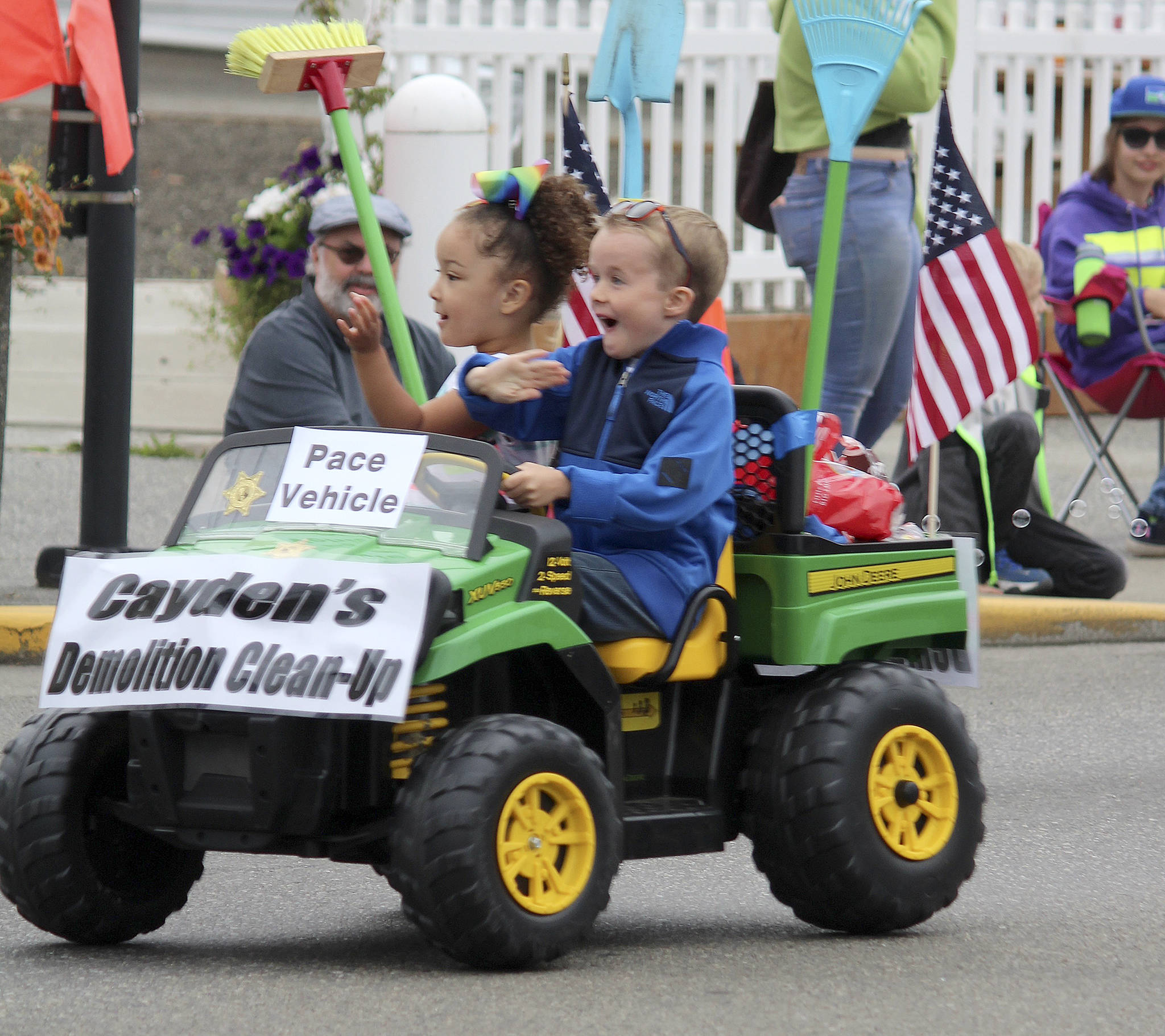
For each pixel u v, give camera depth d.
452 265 13.88
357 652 10.63
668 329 12.59
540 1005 10.58
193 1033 10.07
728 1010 10.59
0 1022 10.32
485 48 35.19
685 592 12.27
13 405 38.16
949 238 20.09
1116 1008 10.82
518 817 10.99
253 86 55.53
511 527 11.60
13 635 22.97
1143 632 26.27
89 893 11.83
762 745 12.52
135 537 27.77
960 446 26.09
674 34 16.73
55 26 23.27
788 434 12.72
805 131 24.53
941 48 24.30
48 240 24.09
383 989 10.93
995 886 14.45
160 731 11.14
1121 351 29.50
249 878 14.59
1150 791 18.08
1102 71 39.34
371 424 20.83
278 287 36.19
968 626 13.71
